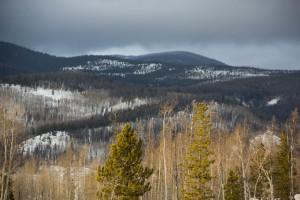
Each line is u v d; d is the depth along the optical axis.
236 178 78.25
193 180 60.03
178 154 72.00
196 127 60.97
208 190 61.09
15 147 57.59
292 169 77.31
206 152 60.31
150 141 88.81
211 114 65.69
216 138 80.25
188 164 60.44
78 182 113.50
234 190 77.75
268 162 74.50
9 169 56.38
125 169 46.25
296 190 79.75
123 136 46.59
